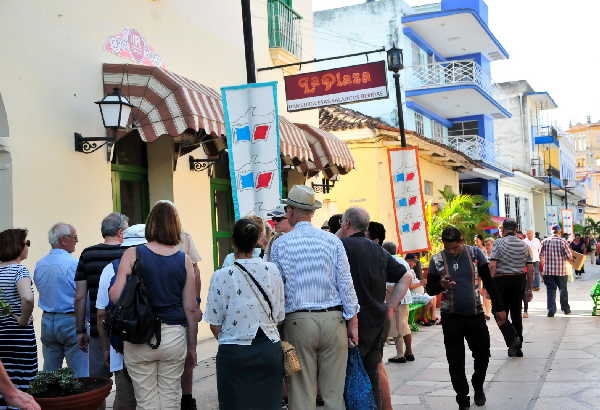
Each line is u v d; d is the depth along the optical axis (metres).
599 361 8.96
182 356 4.81
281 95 14.52
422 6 29.62
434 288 6.81
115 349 4.80
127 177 9.67
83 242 8.19
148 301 4.70
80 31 8.40
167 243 4.87
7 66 7.24
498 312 6.93
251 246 4.82
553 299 14.49
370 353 5.40
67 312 6.06
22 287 5.54
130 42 9.41
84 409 4.56
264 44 13.84
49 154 7.74
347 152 14.34
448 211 18.38
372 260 5.41
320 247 4.98
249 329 4.67
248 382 4.65
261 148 7.03
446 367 8.96
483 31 27.83
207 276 11.01
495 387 7.68
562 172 56.72
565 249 14.48
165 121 8.43
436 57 30.33
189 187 10.65
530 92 45.00
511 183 36.97
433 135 29.95
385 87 10.73
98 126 8.59
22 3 7.49
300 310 4.91
